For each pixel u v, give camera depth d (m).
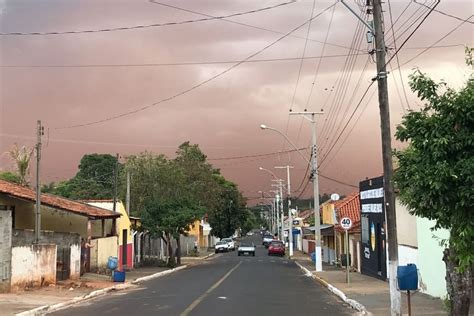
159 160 49.91
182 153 64.31
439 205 8.48
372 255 31.05
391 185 14.85
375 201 30.27
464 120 8.26
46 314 16.44
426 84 8.79
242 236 174.88
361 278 29.91
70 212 29.78
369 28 15.52
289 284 27.00
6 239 20.88
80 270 29.06
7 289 20.81
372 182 30.94
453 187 8.28
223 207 91.75
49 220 31.97
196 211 44.53
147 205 43.91
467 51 9.22
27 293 21.02
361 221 34.28
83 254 30.25
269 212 177.25
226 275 33.28
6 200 29.38
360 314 16.20
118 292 23.89
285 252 72.50
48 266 24.03
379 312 15.95
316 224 36.66
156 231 42.28
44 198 30.52
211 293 22.00
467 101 8.20
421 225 21.17
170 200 44.28
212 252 81.19
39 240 24.39
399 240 24.70
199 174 61.97
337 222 44.38
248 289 23.91
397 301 14.60
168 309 16.94
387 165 14.91
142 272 36.56
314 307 17.80
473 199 8.04
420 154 8.68
